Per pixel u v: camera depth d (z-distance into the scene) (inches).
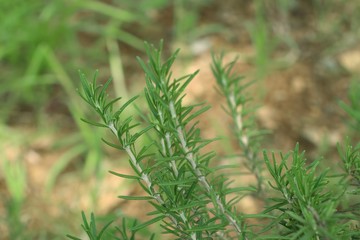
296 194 38.4
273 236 39.5
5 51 170.9
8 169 132.7
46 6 189.8
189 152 43.7
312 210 38.2
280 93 166.4
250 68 175.2
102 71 181.3
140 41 189.9
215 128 155.2
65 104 172.7
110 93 172.7
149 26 196.4
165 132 44.9
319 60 177.2
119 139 42.8
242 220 47.0
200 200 43.9
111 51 185.6
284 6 191.9
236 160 140.6
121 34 189.5
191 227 44.9
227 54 182.1
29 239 130.1
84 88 41.6
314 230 36.9
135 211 136.4
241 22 195.2
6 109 169.8
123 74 181.2
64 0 187.2
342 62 175.6
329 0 195.8
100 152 149.3
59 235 133.3
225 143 144.9
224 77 67.2
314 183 38.9
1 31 169.6
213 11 201.0
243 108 67.5
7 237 128.5
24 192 145.8
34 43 175.5
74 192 147.2
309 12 197.0
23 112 171.8
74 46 183.9
